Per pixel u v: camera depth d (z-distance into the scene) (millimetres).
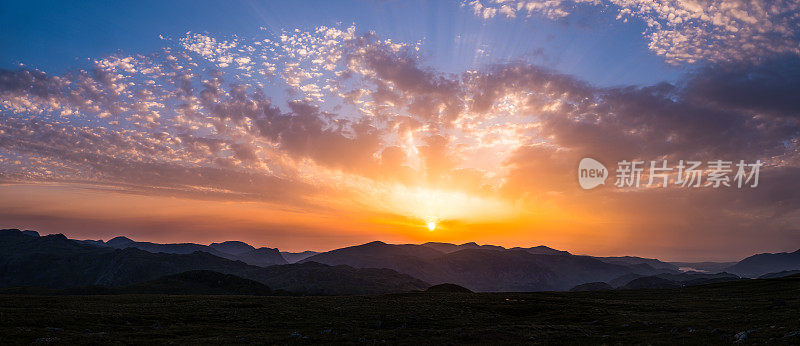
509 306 68438
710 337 33938
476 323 52969
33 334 34844
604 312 61281
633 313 59875
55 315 45375
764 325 37906
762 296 75812
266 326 47500
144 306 58562
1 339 32156
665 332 40000
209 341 36531
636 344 33094
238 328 45688
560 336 40375
